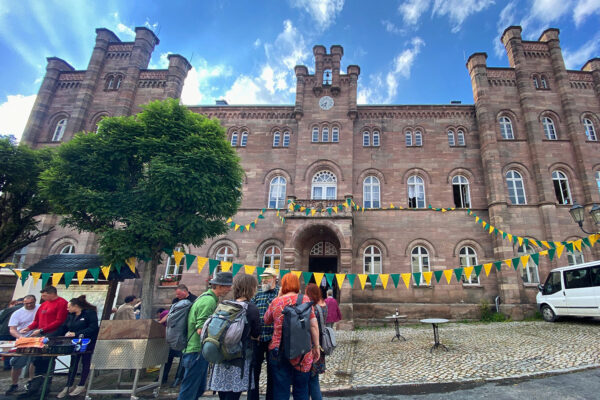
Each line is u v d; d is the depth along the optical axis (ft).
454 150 74.23
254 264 67.36
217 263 38.52
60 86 82.17
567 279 47.37
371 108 78.23
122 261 30.81
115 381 27.25
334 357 34.12
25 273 31.04
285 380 15.20
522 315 58.49
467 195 71.67
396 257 66.64
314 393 16.61
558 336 37.50
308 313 15.42
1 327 29.71
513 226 65.92
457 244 66.85
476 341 37.99
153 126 37.58
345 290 57.98
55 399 23.48
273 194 74.08
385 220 69.15
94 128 77.87
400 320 61.62
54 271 32.14
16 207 50.24
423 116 77.30
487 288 63.72
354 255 67.31
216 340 15.02
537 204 67.00
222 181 38.70
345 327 55.42
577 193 68.03
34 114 78.02
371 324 61.41
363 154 74.90
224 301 16.17
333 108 77.30
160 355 24.61
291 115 79.05
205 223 36.65
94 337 26.17
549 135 73.41
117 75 82.53
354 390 23.63
